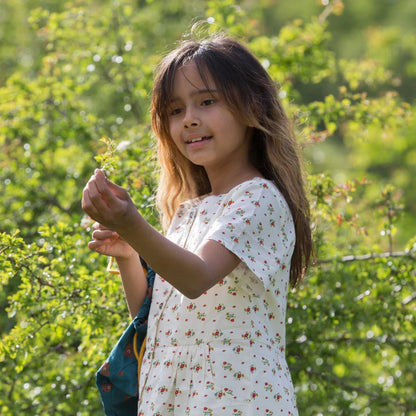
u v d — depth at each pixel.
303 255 4.98
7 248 6.05
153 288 4.73
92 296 6.54
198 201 4.93
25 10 14.83
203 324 4.32
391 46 21.22
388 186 7.95
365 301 7.51
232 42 4.84
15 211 8.83
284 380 4.40
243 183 4.45
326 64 9.84
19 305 6.41
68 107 9.09
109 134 8.97
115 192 3.75
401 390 8.18
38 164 8.72
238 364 4.23
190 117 4.55
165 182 5.27
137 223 3.71
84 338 6.80
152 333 4.54
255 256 4.20
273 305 4.46
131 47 9.44
